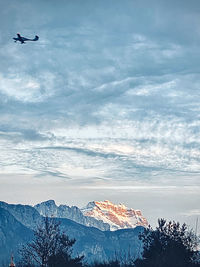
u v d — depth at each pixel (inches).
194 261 4092.0
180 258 4003.4
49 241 4180.6
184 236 4227.4
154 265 3969.0
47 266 4065.0
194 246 4183.1
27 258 4165.8
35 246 4192.9
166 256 3978.8
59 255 4106.8
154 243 4207.7
